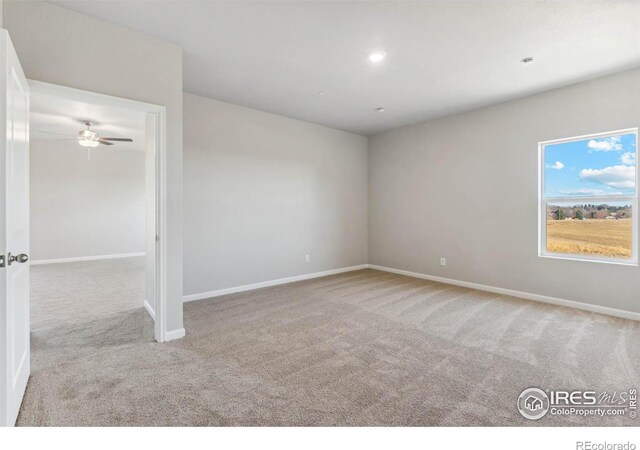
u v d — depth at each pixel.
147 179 3.41
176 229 2.78
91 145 5.50
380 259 5.92
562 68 3.19
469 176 4.58
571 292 3.69
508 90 3.77
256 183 4.59
